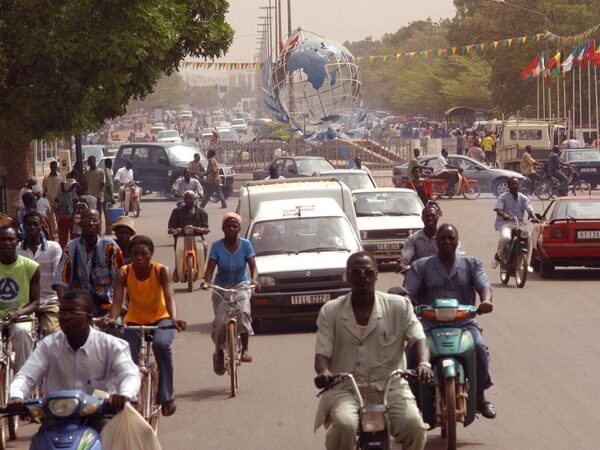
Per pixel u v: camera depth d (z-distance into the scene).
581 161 67.38
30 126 36.09
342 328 10.87
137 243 14.29
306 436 14.87
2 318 15.48
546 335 22.41
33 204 27.22
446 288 14.27
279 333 24.14
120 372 10.64
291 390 17.95
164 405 14.38
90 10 35.06
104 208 47.81
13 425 15.44
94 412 9.44
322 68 99.25
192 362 21.00
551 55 121.62
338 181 30.20
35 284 15.65
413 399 10.84
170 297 14.30
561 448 13.79
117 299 14.38
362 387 10.82
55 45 34.47
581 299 27.73
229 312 18.16
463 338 13.52
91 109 38.19
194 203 31.45
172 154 68.75
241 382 18.83
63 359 10.68
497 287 30.48
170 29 36.06
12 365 15.49
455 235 14.18
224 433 15.20
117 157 70.31
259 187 30.02
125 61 35.00
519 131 82.50
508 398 16.75
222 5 41.38
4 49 34.97
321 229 25.72
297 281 24.05
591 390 17.19
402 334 10.91
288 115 101.56
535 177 65.56
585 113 118.19
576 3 127.31
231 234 18.58
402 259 17.42
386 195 37.16
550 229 31.83
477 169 66.94
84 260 15.54
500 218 31.16
